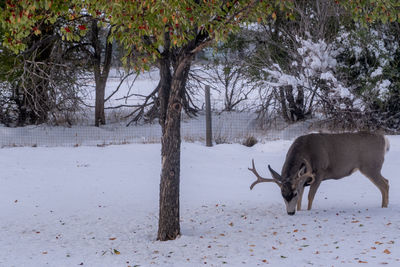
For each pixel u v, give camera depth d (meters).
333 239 8.02
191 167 15.22
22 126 22.81
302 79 20.97
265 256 7.37
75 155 16.89
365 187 12.68
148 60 8.09
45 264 7.49
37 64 21.20
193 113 25.30
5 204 11.52
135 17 7.27
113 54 24.89
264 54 22.34
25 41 18.27
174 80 8.45
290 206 9.80
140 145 18.56
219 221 9.79
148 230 9.43
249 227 9.23
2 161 15.77
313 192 10.50
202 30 8.34
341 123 20.83
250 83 24.77
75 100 22.22
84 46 22.91
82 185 13.27
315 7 22.08
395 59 21.30
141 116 24.52
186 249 8.01
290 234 8.55
